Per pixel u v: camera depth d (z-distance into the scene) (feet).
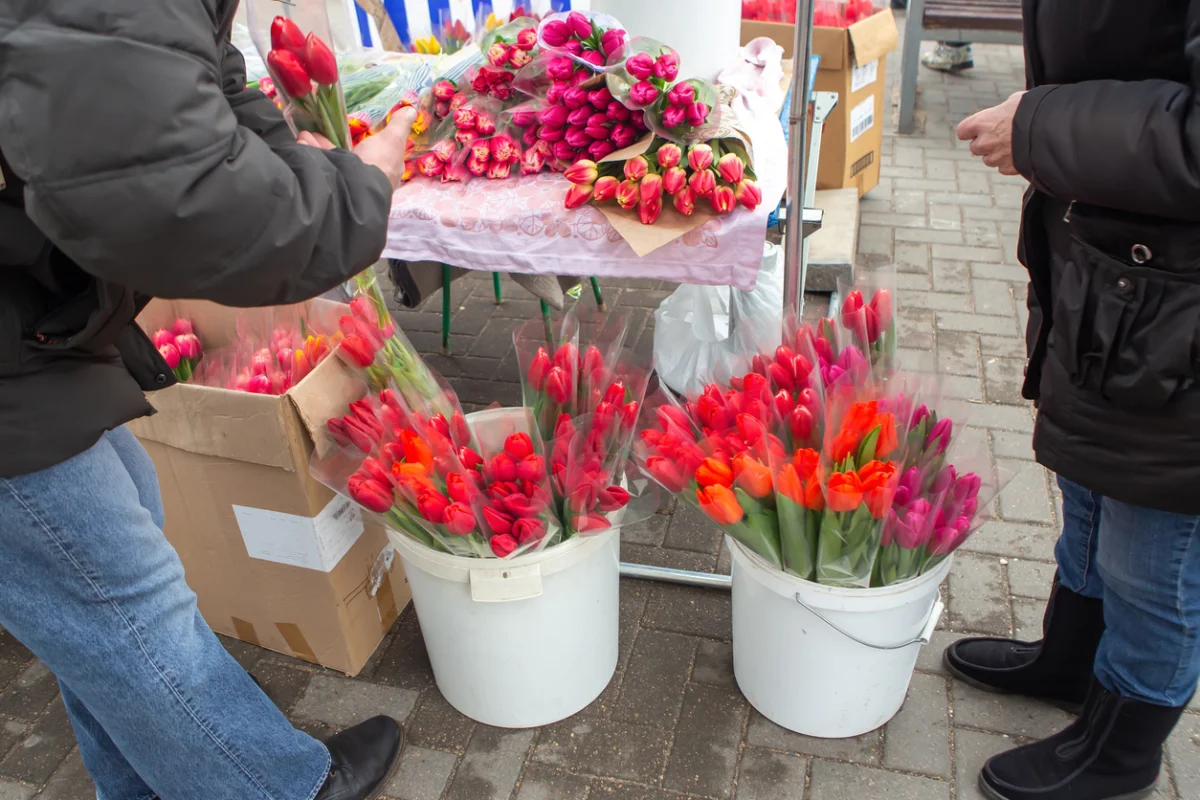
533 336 6.00
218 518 5.99
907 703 6.09
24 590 3.88
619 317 6.09
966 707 6.04
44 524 3.74
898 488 5.04
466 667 5.79
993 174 14.03
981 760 5.68
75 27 2.75
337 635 6.30
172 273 3.13
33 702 6.54
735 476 5.03
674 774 5.72
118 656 4.12
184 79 2.91
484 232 5.97
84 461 3.84
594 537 5.41
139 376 4.31
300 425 5.39
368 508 5.17
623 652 6.62
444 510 4.91
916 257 11.82
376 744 5.75
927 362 5.68
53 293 3.59
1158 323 3.72
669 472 5.18
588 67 5.85
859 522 4.82
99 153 2.82
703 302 8.39
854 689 5.54
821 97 7.39
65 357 3.67
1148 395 3.83
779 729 5.97
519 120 6.25
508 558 5.14
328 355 5.56
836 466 4.86
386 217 3.69
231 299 3.34
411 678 6.50
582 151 5.97
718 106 5.82
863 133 12.17
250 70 7.70
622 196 5.52
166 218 2.94
